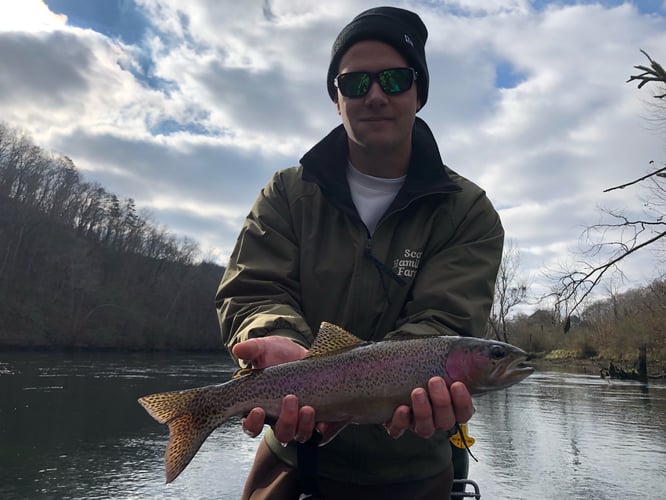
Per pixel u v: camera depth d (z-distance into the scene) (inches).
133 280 928.3
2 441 149.4
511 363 30.9
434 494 36.1
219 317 38.7
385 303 37.3
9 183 798.5
